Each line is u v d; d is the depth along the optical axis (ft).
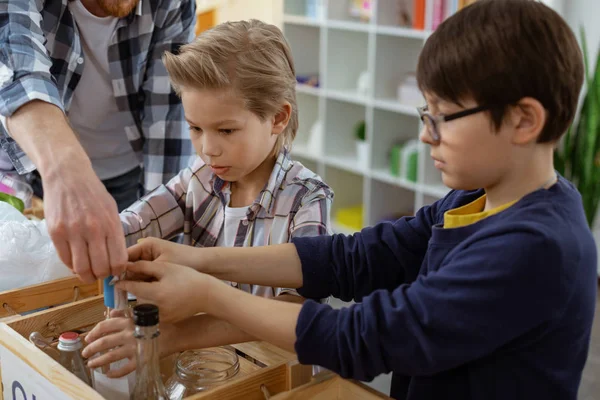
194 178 4.36
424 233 3.52
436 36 2.66
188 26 5.37
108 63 5.24
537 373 2.73
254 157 3.77
